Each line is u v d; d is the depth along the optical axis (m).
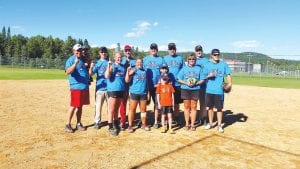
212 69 8.80
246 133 8.84
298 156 6.91
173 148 7.19
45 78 31.69
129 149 7.01
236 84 31.14
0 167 5.72
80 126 8.61
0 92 16.52
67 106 12.58
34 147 6.93
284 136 8.63
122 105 8.78
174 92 8.91
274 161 6.54
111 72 8.03
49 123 9.30
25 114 10.53
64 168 5.78
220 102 8.88
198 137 8.23
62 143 7.29
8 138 7.55
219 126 8.98
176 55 9.47
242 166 6.18
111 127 8.34
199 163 6.27
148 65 9.02
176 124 9.68
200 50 9.58
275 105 14.87
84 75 8.30
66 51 105.25
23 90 18.08
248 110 13.13
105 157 6.43
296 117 11.69
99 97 8.74
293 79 47.38
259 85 30.16
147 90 8.77
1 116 10.03
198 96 8.92
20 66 75.19
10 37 106.12
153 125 9.52
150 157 6.52
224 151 7.10
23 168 5.72
